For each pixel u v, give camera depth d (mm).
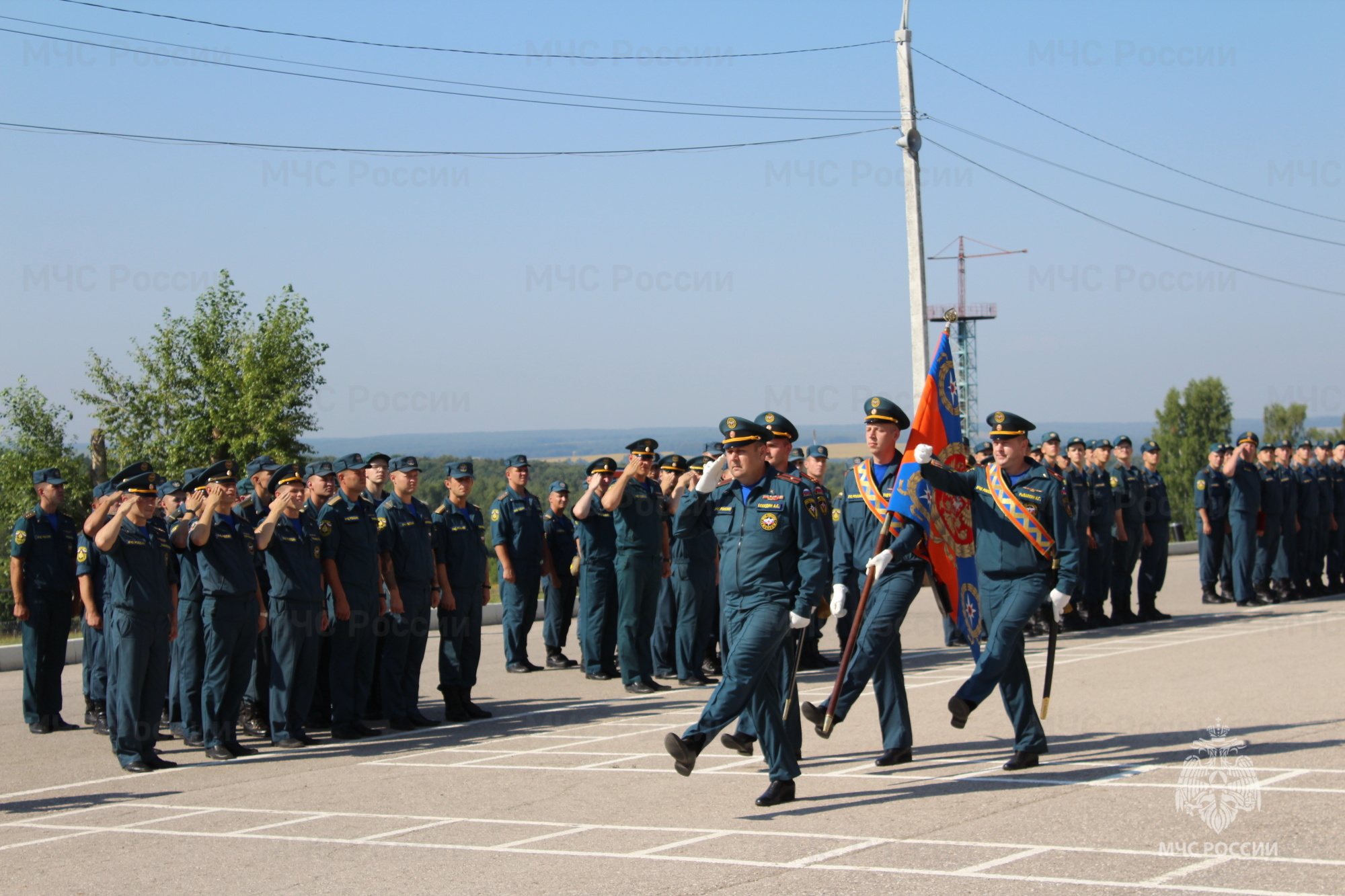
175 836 6395
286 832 6355
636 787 7094
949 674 11523
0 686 14141
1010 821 5738
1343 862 4852
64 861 5945
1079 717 8586
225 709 8992
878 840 5508
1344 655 11156
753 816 6188
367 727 9969
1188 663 11070
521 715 10359
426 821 6445
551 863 5406
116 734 8523
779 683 6852
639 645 11422
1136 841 5281
